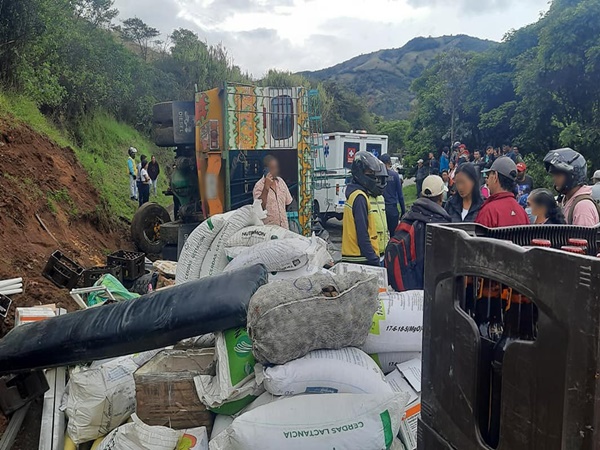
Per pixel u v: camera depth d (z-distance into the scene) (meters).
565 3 20.78
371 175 4.39
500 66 28.00
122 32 37.09
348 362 2.58
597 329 1.10
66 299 4.94
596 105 20.16
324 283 2.62
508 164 3.56
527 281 1.28
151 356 3.16
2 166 6.70
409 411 2.71
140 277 5.44
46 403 3.14
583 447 1.14
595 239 1.84
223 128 7.39
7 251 5.17
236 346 2.78
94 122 17.45
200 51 31.34
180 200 8.62
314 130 8.32
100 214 8.76
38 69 11.96
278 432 2.31
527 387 1.29
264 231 4.37
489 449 1.46
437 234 1.64
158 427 2.51
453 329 1.58
